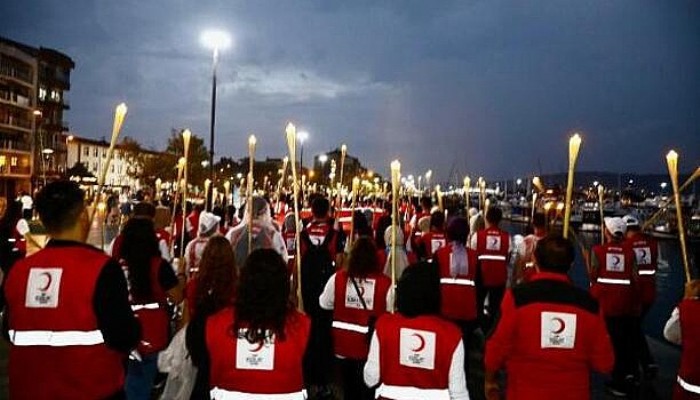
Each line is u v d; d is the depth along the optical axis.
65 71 78.56
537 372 3.78
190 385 5.09
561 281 3.90
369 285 5.56
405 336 3.70
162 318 5.47
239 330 3.46
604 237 7.92
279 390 3.46
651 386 7.48
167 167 66.56
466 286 7.71
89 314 3.42
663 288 28.42
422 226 11.04
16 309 3.47
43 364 3.40
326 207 7.72
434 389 3.65
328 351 6.84
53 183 3.62
